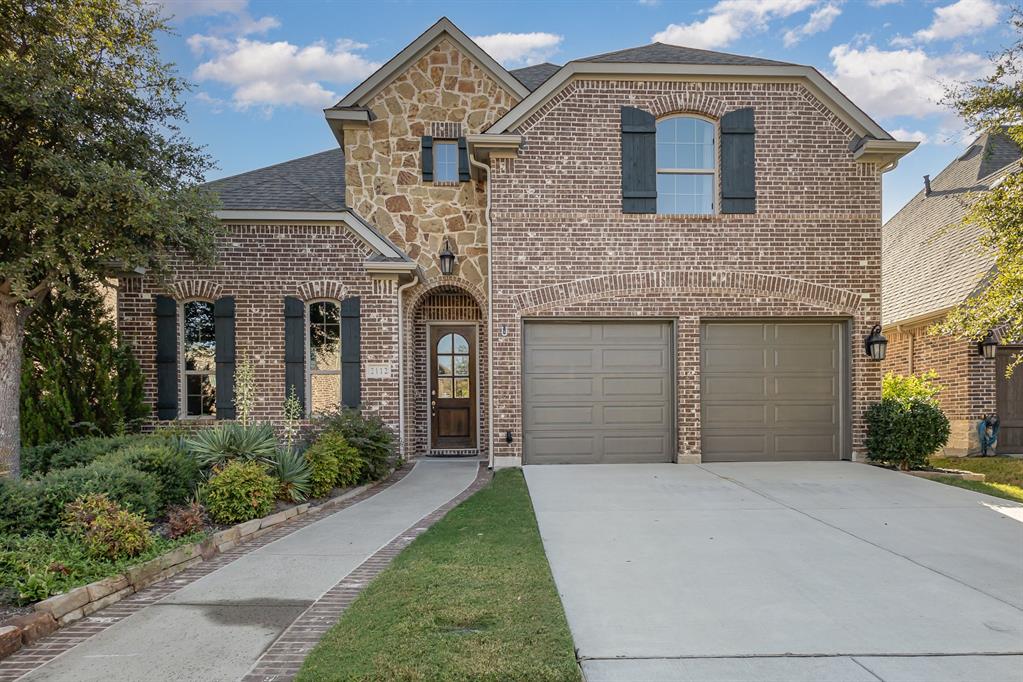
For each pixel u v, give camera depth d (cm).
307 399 1062
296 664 354
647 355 1057
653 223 1045
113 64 823
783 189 1053
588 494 805
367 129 1215
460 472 1023
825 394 1067
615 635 387
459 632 382
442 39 1232
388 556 567
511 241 1034
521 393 1034
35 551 474
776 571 510
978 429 1282
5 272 673
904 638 384
